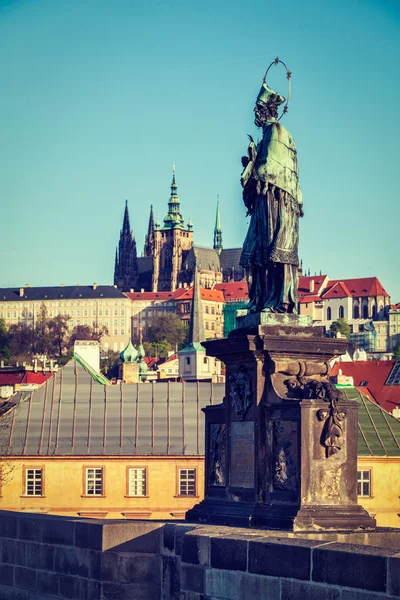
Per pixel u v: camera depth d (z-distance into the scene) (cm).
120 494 13775
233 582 4381
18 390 17288
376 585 3794
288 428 4931
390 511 12950
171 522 5119
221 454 5362
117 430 14100
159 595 4928
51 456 13838
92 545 5038
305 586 4041
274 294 5331
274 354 5088
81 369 14825
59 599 5238
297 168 5391
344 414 4881
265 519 4897
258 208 5359
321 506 4812
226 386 5331
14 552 5600
